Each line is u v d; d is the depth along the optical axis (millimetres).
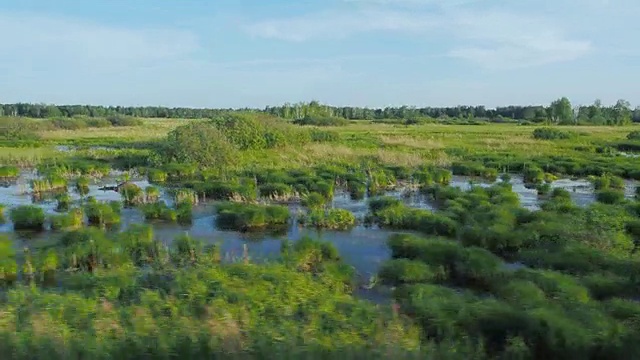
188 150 37812
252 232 20875
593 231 18203
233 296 10945
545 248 17078
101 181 33188
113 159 41469
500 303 11180
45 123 76000
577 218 20031
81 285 12398
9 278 14297
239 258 16359
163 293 11461
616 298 11984
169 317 9562
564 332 9383
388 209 22672
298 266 15086
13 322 8961
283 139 47062
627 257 15617
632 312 10734
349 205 26109
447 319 10242
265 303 10648
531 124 104250
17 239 19219
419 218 21219
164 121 109812
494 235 17828
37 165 37969
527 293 12086
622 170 36406
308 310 10273
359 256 17172
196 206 25656
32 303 10297
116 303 10922
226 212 22734
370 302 11938
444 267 15172
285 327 8922
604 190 28344
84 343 7883
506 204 23281
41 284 13828
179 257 15977
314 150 43812
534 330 9633
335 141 52406
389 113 151500
